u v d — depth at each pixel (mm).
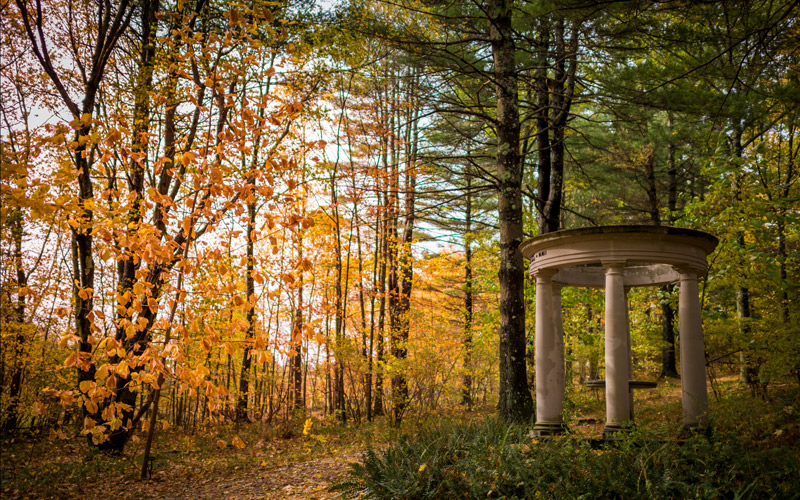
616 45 11805
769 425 7184
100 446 10734
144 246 6988
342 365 15227
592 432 8492
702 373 8156
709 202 10906
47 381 12266
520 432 8000
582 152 19594
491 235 18984
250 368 14836
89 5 12773
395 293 17953
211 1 11312
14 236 12797
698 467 5668
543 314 9180
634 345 19578
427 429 8867
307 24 12047
